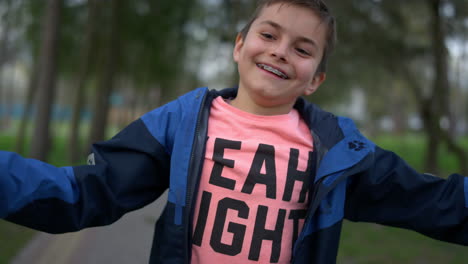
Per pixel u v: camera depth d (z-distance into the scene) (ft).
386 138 114.83
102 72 42.32
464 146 68.33
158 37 42.93
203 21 43.34
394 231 19.39
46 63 28.94
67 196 3.40
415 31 34.30
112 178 3.80
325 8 4.30
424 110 33.27
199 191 4.03
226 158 4.07
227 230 3.92
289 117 4.44
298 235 4.13
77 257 13.73
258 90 4.14
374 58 32.55
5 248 14.19
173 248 3.89
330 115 4.69
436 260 15.64
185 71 66.80
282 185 4.04
